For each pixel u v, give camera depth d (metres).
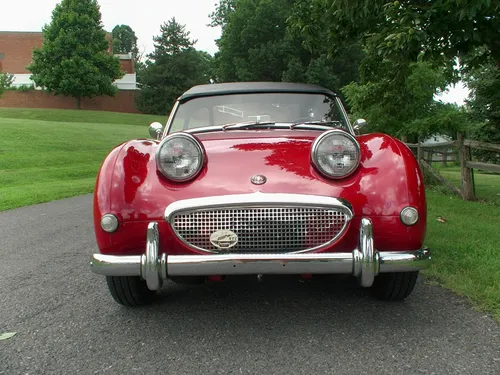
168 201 2.82
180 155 2.87
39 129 28.19
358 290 3.62
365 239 2.68
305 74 40.34
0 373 2.46
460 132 8.62
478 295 3.37
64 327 3.05
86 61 55.00
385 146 3.07
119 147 3.17
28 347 2.77
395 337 2.78
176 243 2.80
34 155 19.98
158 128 3.98
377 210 2.80
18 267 4.60
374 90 8.99
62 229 6.68
